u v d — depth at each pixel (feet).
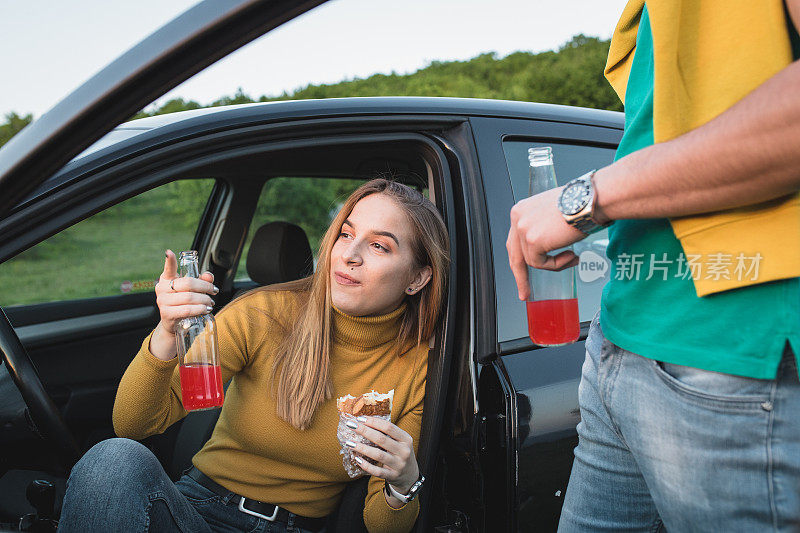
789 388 2.56
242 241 9.28
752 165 2.36
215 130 4.98
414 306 5.83
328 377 5.50
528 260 3.17
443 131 5.96
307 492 5.68
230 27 2.91
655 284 2.97
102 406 7.98
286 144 5.25
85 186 4.40
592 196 2.81
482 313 5.41
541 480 5.24
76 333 8.27
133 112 3.22
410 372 5.80
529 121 6.26
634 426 3.04
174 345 4.99
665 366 2.88
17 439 6.28
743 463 2.64
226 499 5.55
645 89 3.17
